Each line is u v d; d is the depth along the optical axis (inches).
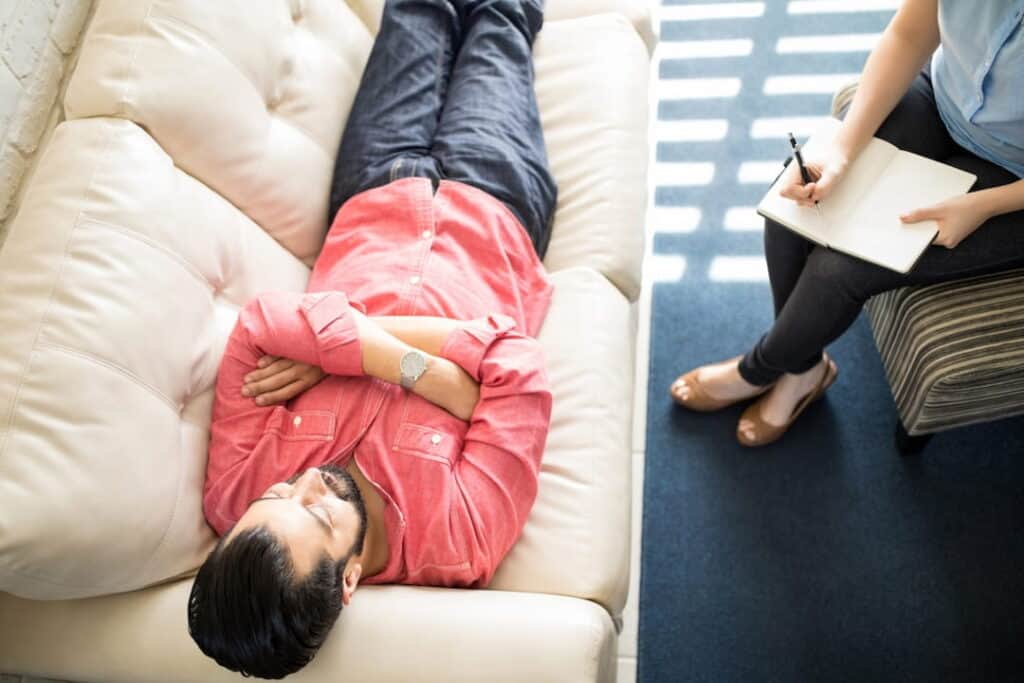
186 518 41.2
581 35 60.6
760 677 55.7
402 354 43.3
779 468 62.2
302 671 37.0
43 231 39.2
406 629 37.4
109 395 37.7
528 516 44.8
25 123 48.1
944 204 46.2
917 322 50.1
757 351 57.3
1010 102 45.4
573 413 47.9
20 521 33.9
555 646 36.3
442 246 50.3
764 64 80.0
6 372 36.2
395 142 54.3
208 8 46.2
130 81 42.7
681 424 64.8
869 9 81.4
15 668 39.7
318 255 54.7
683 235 72.7
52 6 49.6
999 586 56.7
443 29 58.4
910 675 54.7
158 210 41.7
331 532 36.7
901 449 61.0
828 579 58.2
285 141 51.3
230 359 44.4
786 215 49.3
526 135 55.2
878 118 50.5
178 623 39.0
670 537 60.9
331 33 57.1
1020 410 53.7
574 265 53.4
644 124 59.1
